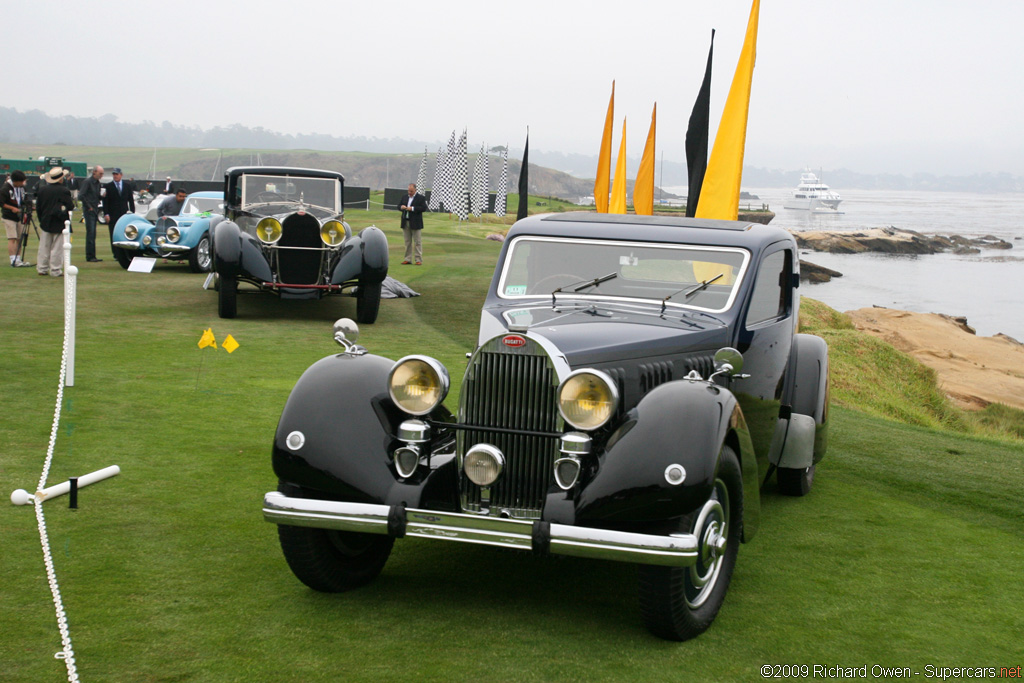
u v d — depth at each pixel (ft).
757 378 15.66
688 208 37.29
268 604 12.45
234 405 23.45
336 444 12.14
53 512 15.43
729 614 12.78
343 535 13.03
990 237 402.11
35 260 54.80
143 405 22.89
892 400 57.93
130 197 60.85
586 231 15.90
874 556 15.48
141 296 42.88
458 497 12.82
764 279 15.79
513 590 13.39
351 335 13.74
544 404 12.25
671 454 11.11
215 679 10.27
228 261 36.22
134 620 11.70
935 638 12.22
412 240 65.62
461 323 40.14
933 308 154.61
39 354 28.25
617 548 10.89
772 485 20.16
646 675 10.80
